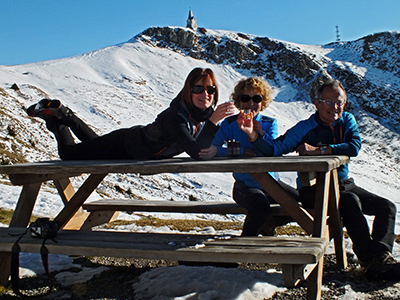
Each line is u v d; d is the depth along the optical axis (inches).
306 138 109.0
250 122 103.1
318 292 85.9
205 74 103.9
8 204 313.3
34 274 105.3
